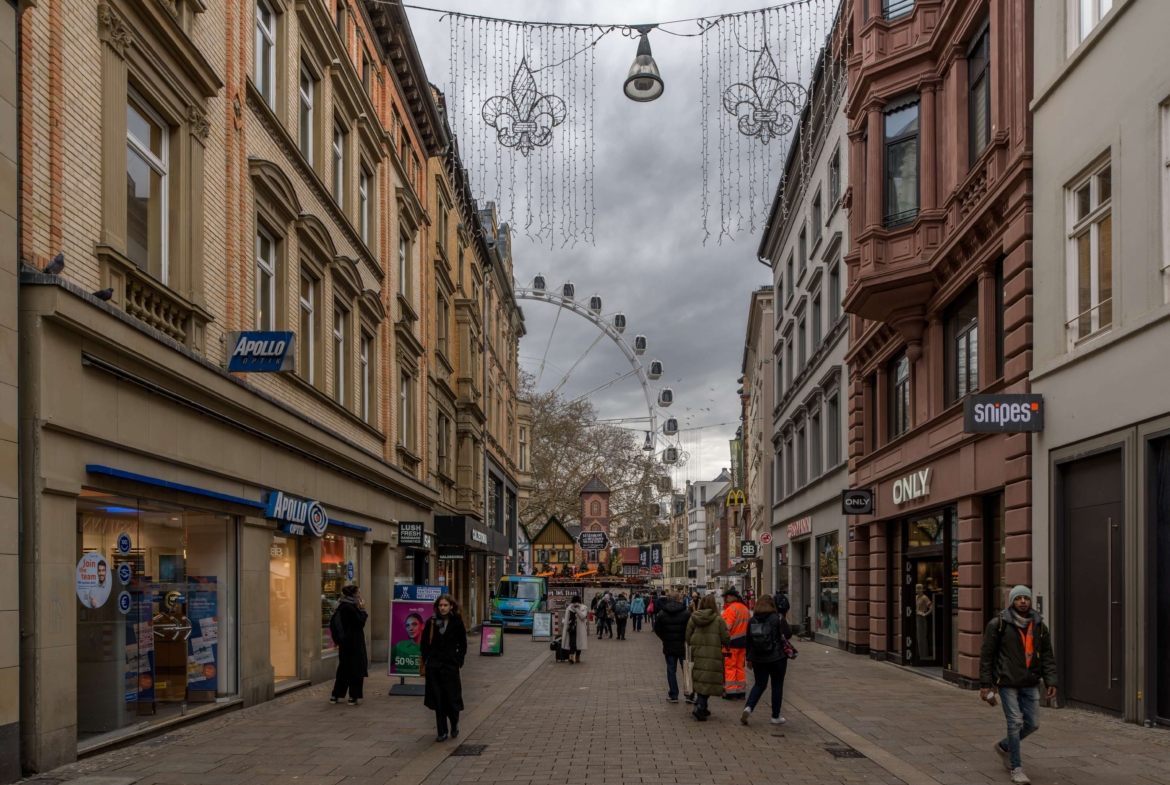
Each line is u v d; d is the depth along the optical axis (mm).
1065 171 12727
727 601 14305
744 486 66438
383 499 21609
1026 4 13898
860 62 19312
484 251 40125
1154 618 10664
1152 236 10734
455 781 8461
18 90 8469
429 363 28469
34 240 8664
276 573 14859
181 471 11258
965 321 16922
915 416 19359
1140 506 10805
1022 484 13672
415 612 14953
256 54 14992
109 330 9391
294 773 8609
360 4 21391
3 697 7891
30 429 8398
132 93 10867
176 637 11367
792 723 11961
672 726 11781
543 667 21172
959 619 16312
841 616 26156
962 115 16516
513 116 10383
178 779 8258
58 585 8648
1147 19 10867
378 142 22328
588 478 66812
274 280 15531
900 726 11484
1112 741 9828
